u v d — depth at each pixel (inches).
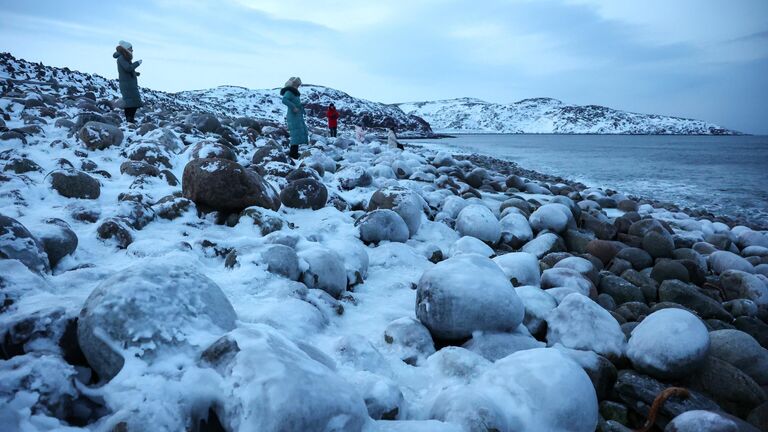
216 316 98.0
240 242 177.0
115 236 172.2
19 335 86.5
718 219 455.8
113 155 314.0
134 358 82.7
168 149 317.1
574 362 104.6
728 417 108.9
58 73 902.4
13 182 209.0
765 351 142.2
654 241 266.2
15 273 106.7
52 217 182.1
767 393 131.6
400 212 249.0
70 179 218.5
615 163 1258.0
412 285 184.5
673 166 1173.7
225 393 76.2
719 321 192.9
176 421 73.0
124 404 74.9
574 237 280.1
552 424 94.3
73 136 350.9
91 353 84.4
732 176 930.1
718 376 126.1
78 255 157.5
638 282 223.1
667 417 114.3
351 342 116.3
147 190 246.2
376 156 544.1
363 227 223.0
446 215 295.1
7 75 795.4
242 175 212.7
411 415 101.2
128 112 443.5
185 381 79.1
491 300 133.1
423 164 532.7
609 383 125.6
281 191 261.3
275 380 74.3
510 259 191.8
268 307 129.5
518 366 103.2
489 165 855.1
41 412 74.3
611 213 422.0
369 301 165.6
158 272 97.3
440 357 121.4
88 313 87.1
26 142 314.0
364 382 96.7
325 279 158.6
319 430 72.7
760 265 263.3
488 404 92.4
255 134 516.1
